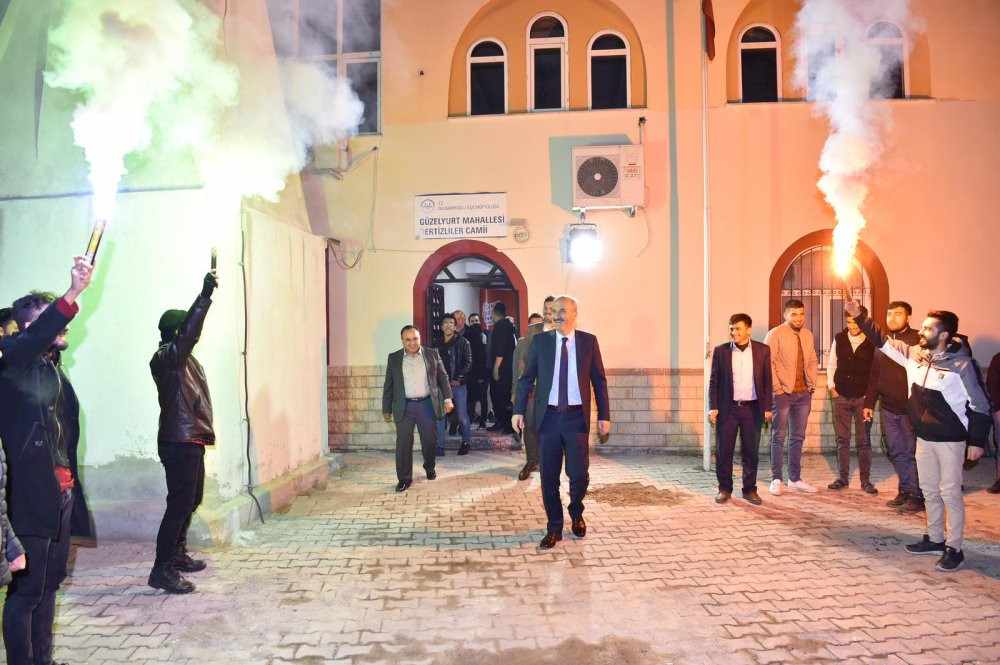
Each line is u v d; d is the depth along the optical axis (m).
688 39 9.15
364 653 3.58
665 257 9.20
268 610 4.12
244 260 6.08
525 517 6.18
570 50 9.46
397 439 7.31
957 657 3.47
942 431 4.71
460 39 9.55
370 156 9.53
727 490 6.62
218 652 3.59
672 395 9.16
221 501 5.67
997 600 4.20
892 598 4.24
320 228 9.59
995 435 7.01
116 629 3.86
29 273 5.76
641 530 5.72
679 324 9.19
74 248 5.73
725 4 9.11
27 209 5.78
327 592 4.41
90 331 5.68
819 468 8.25
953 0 8.98
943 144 8.97
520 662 3.48
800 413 6.98
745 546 5.27
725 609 4.10
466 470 8.20
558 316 5.43
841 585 4.46
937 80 8.98
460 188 9.42
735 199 9.13
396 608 4.15
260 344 6.42
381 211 9.53
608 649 3.61
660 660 3.48
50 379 3.24
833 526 5.79
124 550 5.25
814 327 9.23
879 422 8.98
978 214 8.95
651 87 9.20
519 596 4.33
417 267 9.49
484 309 16.50
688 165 9.16
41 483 3.06
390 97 9.51
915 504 6.22
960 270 8.96
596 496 6.88
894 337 6.25
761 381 6.50
